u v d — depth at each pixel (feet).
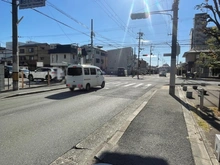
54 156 12.28
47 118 21.15
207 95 40.24
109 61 237.04
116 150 12.80
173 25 42.09
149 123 19.11
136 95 40.88
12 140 14.71
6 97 35.83
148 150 12.76
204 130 16.88
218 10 21.63
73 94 41.22
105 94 41.63
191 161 11.30
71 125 18.85
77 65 45.65
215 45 24.68
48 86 55.98
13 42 44.50
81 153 12.76
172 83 41.37
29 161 11.56
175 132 16.37
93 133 16.69
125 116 22.88
